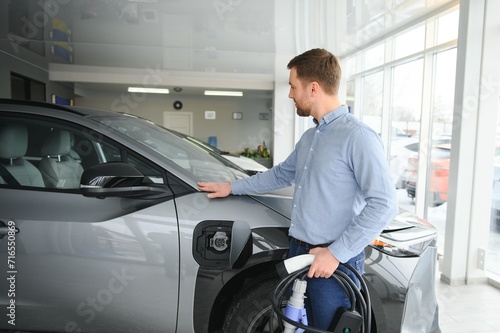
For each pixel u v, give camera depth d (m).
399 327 1.32
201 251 1.33
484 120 2.81
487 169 2.84
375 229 0.99
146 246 1.34
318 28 4.31
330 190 1.08
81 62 7.04
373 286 1.30
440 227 4.27
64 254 1.36
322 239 1.11
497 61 2.74
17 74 5.85
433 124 4.31
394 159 5.11
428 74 4.20
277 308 1.06
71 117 1.50
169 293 1.35
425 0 3.36
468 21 2.71
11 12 3.88
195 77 7.98
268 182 1.40
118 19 4.09
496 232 3.06
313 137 1.18
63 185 1.48
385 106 5.19
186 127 10.22
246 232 1.32
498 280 2.89
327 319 1.15
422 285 1.40
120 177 1.23
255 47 5.51
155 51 5.96
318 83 1.12
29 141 1.53
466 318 2.38
